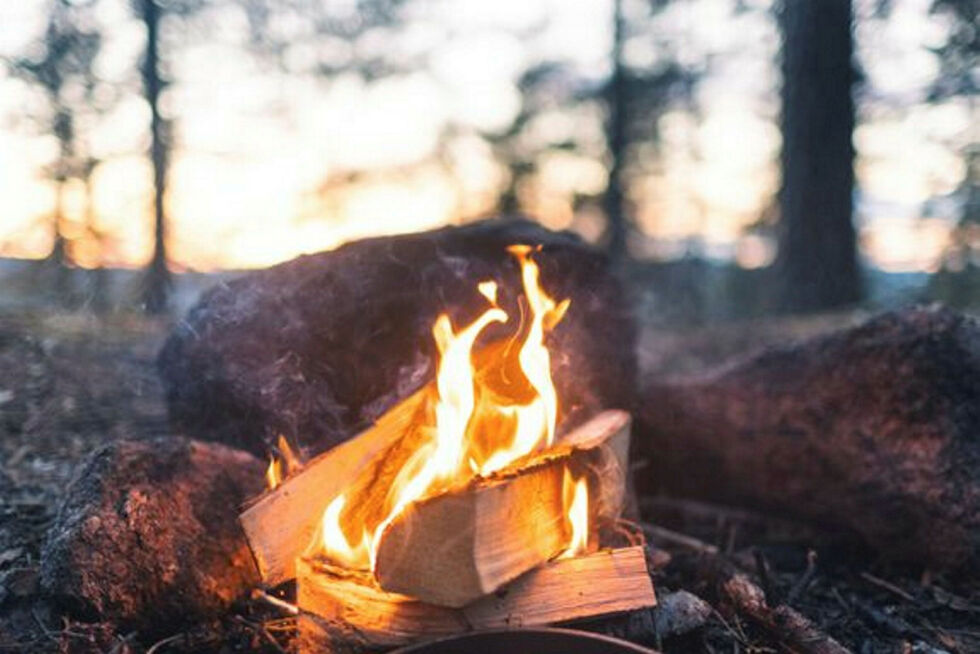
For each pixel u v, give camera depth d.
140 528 1.11
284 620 1.12
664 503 1.53
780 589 1.24
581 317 1.43
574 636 0.96
